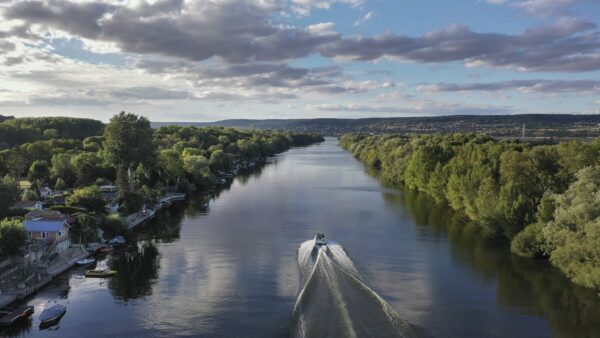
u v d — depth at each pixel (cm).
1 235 9069
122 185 15688
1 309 7762
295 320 7250
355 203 17512
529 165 12644
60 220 11000
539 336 6850
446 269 9769
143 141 18738
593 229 8494
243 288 8681
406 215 15312
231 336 6869
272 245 11606
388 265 9994
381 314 7456
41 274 9200
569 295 8388
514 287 8750
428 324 7188
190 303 8044
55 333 7012
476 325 7175
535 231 10481
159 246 11719
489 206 12444
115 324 7281
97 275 9450
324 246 11231
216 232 13112
